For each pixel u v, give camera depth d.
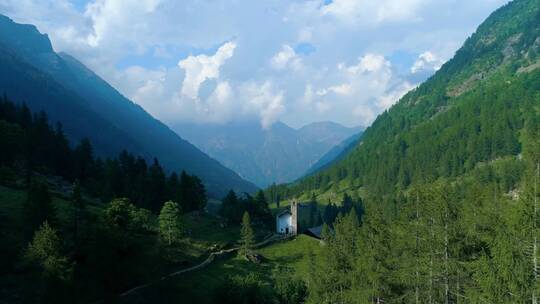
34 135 139.75
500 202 52.25
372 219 63.06
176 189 144.25
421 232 54.47
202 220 140.62
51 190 116.81
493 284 39.69
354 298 60.94
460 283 50.09
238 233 133.88
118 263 75.06
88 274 73.31
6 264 69.50
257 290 84.31
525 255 39.84
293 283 86.94
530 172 45.31
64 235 83.31
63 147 150.88
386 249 58.09
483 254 42.41
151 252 92.38
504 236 40.56
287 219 147.50
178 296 86.38
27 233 75.94
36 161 138.50
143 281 83.19
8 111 159.75
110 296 72.50
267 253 122.44
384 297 57.97
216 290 84.38
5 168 111.00
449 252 50.78
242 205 150.75
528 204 41.00
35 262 68.31
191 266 102.00
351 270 65.88
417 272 53.19
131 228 90.75
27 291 65.25
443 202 52.03
